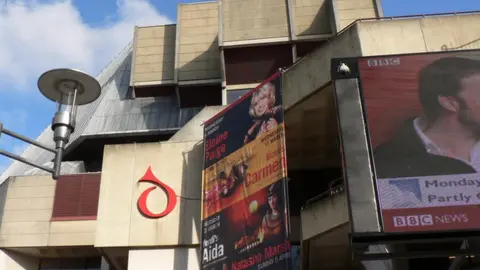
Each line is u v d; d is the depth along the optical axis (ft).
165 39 103.71
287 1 90.22
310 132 63.16
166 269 62.75
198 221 64.59
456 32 55.11
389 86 47.16
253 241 53.67
